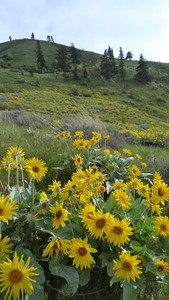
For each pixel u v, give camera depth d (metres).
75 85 73.75
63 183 4.77
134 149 9.31
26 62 113.38
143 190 3.10
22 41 143.00
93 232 2.18
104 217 2.18
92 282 2.45
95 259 2.51
